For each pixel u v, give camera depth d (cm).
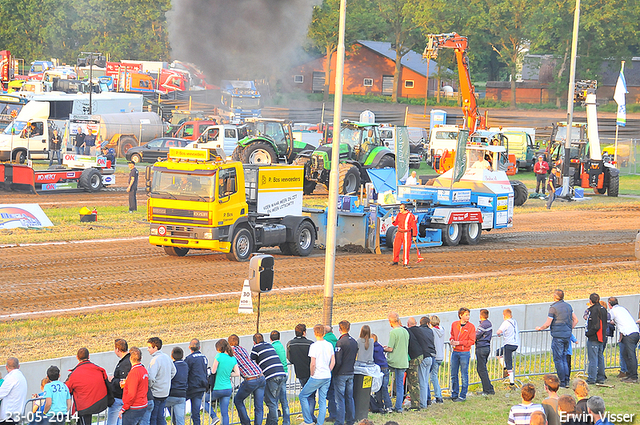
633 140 16925
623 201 12231
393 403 3975
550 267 7306
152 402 3123
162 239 6775
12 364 3059
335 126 4491
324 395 3497
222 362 3391
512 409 3072
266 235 7038
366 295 5888
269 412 3519
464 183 8606
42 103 13788
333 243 4522
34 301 5347
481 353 4153
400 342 3825
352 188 10906
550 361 4697
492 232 9431
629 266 7475
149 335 4672
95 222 8681
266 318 5166
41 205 9531
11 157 12456
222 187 6650
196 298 5584
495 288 6328
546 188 12350
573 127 14525
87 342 4491
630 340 4478
